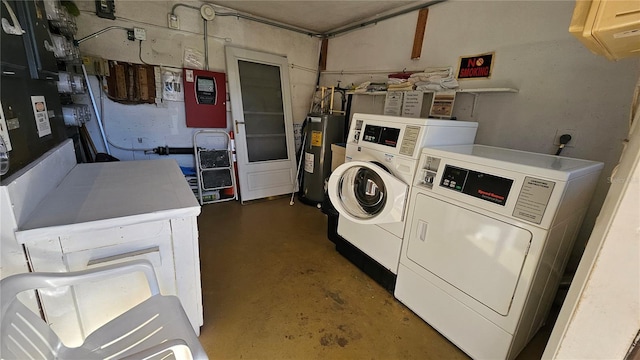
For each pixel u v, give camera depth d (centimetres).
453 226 146
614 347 54
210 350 143
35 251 97
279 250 245
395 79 286
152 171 178
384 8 301
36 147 129
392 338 157
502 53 214
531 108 202
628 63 158
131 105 299
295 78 404
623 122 163
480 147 185
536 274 120
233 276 204
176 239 124
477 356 142
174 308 102
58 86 178
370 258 207
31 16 129
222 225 290
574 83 180
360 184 213
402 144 176
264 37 364
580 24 55
